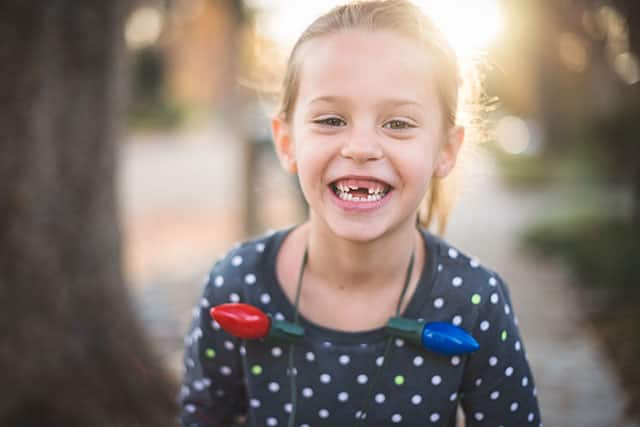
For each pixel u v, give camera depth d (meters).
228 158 17.30
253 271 1.33
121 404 2.58
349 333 1.26
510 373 1.31
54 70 2.39
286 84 1.31
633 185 5.76
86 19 2.44
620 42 4.80
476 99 1.50
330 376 1.27
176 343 4.02
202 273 5.99
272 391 1.31
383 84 1.15
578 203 8.84
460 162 1.51
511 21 5.47
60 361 2.45
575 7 4.93
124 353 2.66
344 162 1.16
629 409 3.16
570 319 4.71
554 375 3.65
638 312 4.48
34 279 2.40
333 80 1.16
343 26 1.18
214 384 1.42
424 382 1.26
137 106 24.25
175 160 16.44
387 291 1.29
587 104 7.97
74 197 2.49
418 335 1.22
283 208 8.62
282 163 1.37
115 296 2.65
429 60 1.20
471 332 1.27
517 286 5.80
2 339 2.36
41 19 2.34
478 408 1.35
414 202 1.20
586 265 5.82
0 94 2.32
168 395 2.76
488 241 8.10
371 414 1.27
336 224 1.18
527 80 15.73
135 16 3.29
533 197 12.34
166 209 9.60
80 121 2.48
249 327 1.24
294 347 1.28
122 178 2.76
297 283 1.32
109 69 2.57
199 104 28.55
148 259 6.51
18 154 2.36
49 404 2.41
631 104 5.54
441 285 1.28
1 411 2.34
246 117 6.95
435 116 1.22
